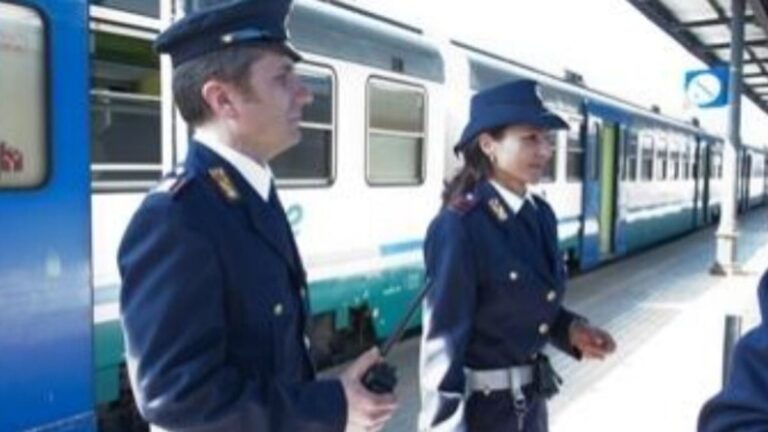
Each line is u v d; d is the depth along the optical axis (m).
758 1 12.24
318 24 6.28
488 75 9.30
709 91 13.31
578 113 12.38
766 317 1.22
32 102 3.90
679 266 14.74
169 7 2.90
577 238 12.73
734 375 1.21
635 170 15.72
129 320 1.58
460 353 2.39
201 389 1.52
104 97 4.57
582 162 12.73
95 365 4.43
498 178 2.58
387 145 7.26
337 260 6.66
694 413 6.00
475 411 2.50
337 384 1.68
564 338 2.70
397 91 7.36
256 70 1.71
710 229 23.62
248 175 1.75
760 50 17.92
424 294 2.43
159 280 1.56
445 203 2.55
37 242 3.88
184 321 1.55
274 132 1.76
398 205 7.45
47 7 3.96
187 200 1.63
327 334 6.74
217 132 1.75
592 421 5.87
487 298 2.47
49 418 3.91
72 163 4.05
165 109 3.04
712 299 10.92
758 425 1.15
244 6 1.71
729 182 13.03
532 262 2.53
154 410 1.54
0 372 3.70
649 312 10.09
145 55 4.80
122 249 1.62
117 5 4.61
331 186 6.52
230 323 1.65
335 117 6.50
